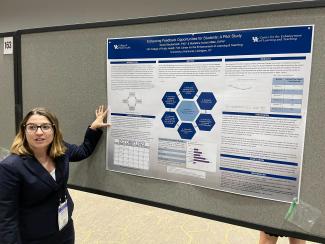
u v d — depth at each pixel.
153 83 1.25
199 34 1.14
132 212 2.76
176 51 1.19
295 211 1.06
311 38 0.98
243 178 1.13
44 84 1.53
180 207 1.26
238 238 2.33
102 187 1.44
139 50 1.26
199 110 1.18
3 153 1.72
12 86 1.63
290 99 1.03
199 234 2.39
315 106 1.00
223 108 1.13
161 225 2.53
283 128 1.05
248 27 1.06
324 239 1.03
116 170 1.39
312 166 1.02
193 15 1.14
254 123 1.09
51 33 1.46
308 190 1.04
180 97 1.21
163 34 1.21
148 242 2.28
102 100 1.38
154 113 1.27
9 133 1.69
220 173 1.17
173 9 2.92
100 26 1.33
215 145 1.16
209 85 1.15
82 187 1.49
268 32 1.03
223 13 1.09
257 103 1.08
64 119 1.50
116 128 1.36
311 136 1.01
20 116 1.62
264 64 1.05
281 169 1.07
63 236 1.41
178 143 1.23
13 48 1.58
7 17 3.87
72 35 1.41
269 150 1.08
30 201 1.27
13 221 1.23
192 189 1.23
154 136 1.28
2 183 1.20
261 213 1.12
